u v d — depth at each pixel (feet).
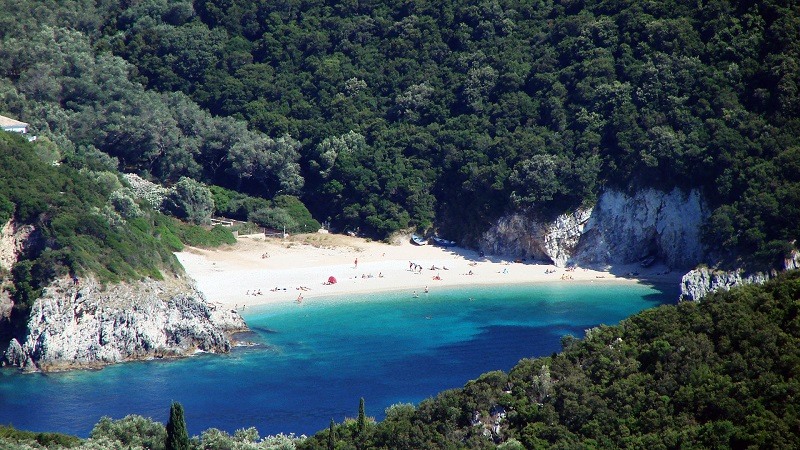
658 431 238.07
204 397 373.40
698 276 487.20
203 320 428.56
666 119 554.46
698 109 548.72
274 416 355.15
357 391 378.94
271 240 582.35
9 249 421.59
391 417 272.31
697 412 238.68
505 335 446.60
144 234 460.14
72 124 600.80
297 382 389.19
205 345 424.05
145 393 376.48
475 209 587.27
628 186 552.41
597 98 581.94
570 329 454.40
